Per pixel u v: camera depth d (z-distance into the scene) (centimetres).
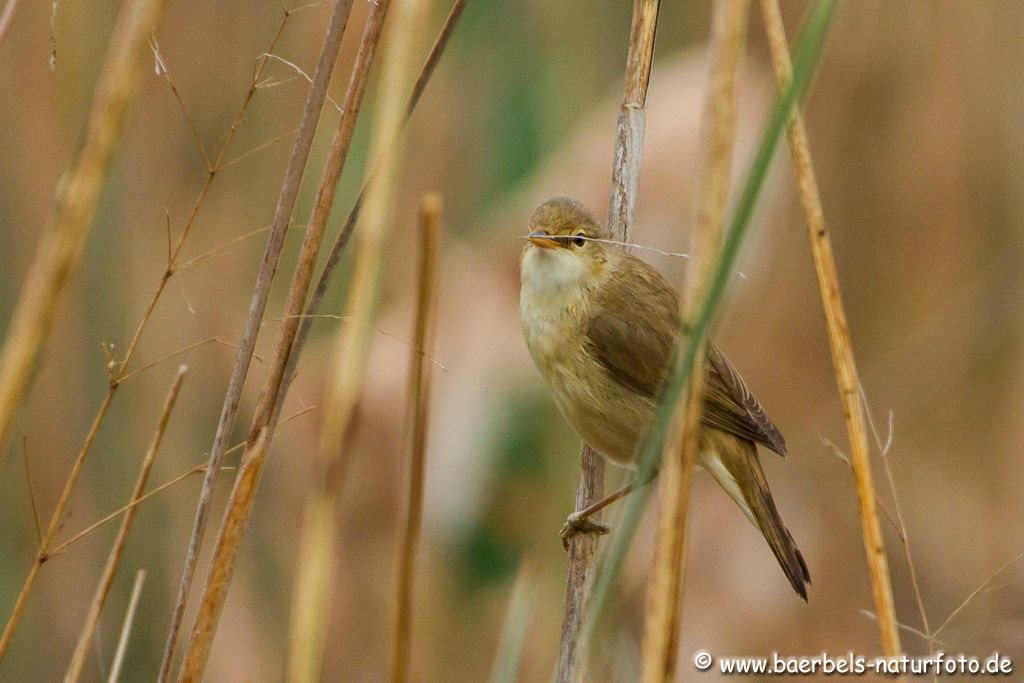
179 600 543
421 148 1069
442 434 866
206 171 1016
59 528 567
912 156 1188
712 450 831
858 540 1061
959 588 1045
